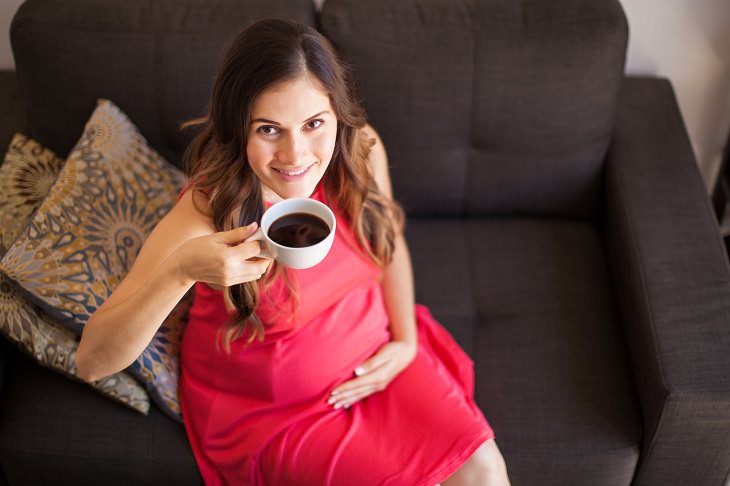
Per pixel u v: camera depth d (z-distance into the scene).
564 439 1.70
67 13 1.88
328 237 1.19
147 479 1.70
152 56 1.88
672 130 2.12
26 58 1.87
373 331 1.72
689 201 1.95
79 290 1.66
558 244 2.08
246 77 1.25
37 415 1.71
